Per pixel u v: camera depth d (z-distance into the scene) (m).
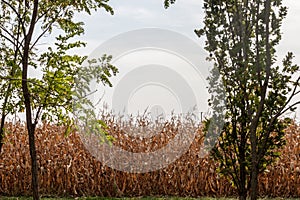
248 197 10.16
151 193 11.30
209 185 11.23
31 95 6.88
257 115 6.57
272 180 11.21
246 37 6.78
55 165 11.16
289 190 11.19
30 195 11.18
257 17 6.77
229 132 7.16
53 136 11.79
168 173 11.26
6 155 11.46
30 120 6.81
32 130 6.83
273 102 6.60
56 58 7.05
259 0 6.77
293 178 11.19
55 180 11.25
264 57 6.72
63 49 7.07
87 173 11.12
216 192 11.15
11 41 7.09
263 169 7.04
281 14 6.79
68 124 7.39
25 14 7.39
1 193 11.29
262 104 6.54
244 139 6.95
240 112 6.93
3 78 6.87
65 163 11.23
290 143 11.80
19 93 7.42
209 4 6.92
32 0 7.52
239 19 6.82
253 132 6.60
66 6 7.29
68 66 7.09
